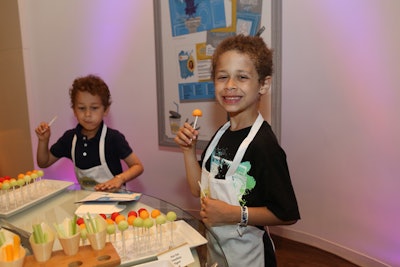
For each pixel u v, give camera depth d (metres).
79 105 1.70
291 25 1.95
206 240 0.87
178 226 0.94
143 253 0.80
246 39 1.10
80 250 0.75
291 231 2.22
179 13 2.25
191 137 1.21
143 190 2.70
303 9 1.89
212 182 1.10
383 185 1.72
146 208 1.09
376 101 1.69
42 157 1.79
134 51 2.51
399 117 1.61
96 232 0.74
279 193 1.00
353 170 1.83
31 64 2.81
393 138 1.65
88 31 2.63
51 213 1.07
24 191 1.23
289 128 2.07
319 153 1.97
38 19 2.73
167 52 2.35
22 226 0.96
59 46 2.72
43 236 0.71
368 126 1.74
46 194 1.20
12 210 1.04
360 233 1.86
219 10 2.09
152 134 2.57
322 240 2.05
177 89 2.36
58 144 1.86
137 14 2.44
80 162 1.77
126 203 1.14
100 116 1.74
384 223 1.74
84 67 2.69
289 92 2.03
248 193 1.06
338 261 1.94
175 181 2.54
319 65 1.88
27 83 2.79
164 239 0.87
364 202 1.81
